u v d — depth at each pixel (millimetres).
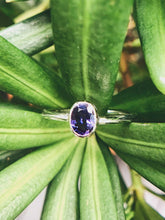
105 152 69
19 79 55
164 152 51
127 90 66
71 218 62
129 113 57
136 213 87
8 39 61
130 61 117
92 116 53
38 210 119
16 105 64
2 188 55
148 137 52
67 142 68
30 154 63
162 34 52
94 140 69
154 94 61
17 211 55
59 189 66
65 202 64
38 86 57
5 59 51
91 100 54
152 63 49
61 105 62
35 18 62
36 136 60
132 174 92
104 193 59
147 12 54
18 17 98
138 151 55
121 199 65
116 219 56
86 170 63
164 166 60
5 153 72
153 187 130
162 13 54
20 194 56
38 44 62
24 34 62
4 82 55
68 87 54
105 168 63
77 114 53
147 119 64
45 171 61
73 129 54
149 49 51
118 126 57
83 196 59
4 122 54
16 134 56
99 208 57
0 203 53
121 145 59
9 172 58
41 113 60
